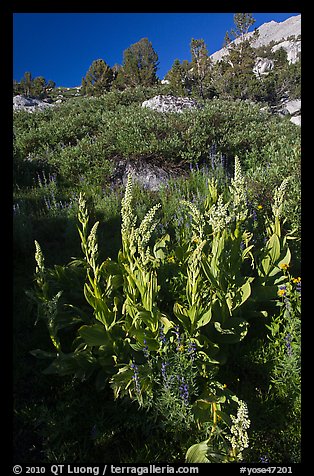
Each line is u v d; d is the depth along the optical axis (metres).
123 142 8.79
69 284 4.15
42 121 12.33
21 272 4.87
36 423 2.80
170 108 11.74
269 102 28.39
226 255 3.46
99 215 6.54
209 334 3.28
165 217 6.06
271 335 3.49
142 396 2.80
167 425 2.72
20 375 3.26
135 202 7.00
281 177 6.53
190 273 3.00
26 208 6.76
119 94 15.48
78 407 2.94
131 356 3.20
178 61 28.48
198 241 3.41
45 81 46.59
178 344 2.83
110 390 3.07
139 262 3.11
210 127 9.48
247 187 6.08
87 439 2.74
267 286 3.77
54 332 3.12
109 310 3.17
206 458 2.39
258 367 3.17
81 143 9.44
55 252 5.39
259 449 2.56
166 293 3.89
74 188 8.17
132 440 2.71
